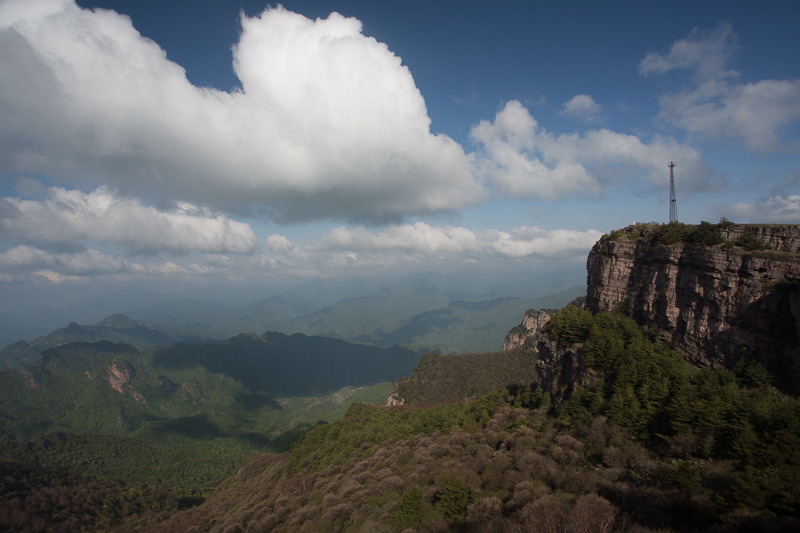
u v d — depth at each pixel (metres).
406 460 70.62
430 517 42.53
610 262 74.62
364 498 58.16
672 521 28.94
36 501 138.38
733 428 38.19
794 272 46.56
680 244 62.09
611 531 28.94
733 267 52.22
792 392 43.66
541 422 62.09
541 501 34.72
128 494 162.00
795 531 24.47
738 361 50.19
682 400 43.72
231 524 75.62
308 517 63.81
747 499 27.91
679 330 60.12
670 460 40.09
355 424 114.56
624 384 53.62
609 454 42.56
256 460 162.25
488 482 46.19
